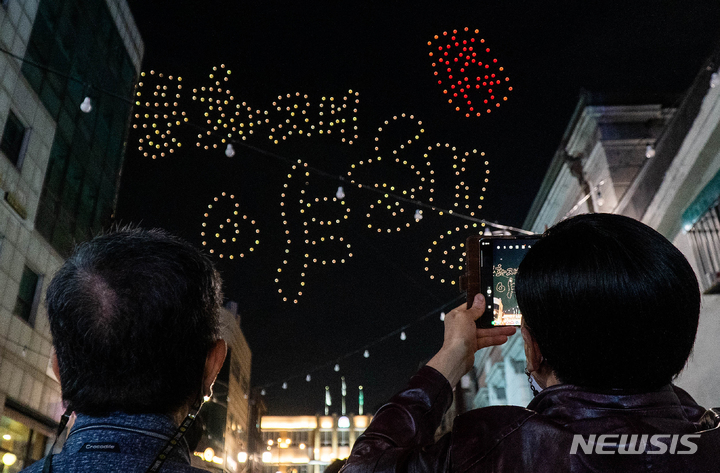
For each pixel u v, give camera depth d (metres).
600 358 1.04
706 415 1.12
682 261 1.08
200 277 1.24
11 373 12.73
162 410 1.15
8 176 13.22
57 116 15.76
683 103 9.49
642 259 1.04
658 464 0.96
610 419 1.01
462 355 1.34
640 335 1.02
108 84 19.36
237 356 34.66
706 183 8.32
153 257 1.19
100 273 1.16
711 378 8.09
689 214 8.19
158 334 1.13
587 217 1.17
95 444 1.06
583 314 1.04
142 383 1.12
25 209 13.71
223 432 29.16
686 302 1.04
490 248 1.61
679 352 1.04
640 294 1.02
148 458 1.06
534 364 1.19
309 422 50.28
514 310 1.53
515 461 1.01
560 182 17.06
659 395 1.05
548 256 1.12
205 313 1.23
